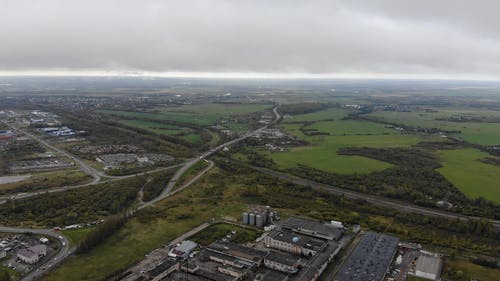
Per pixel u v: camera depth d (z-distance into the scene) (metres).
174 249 176.12
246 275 159.62
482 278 159.75
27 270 158.38
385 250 178.25
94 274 156.12
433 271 159.88
